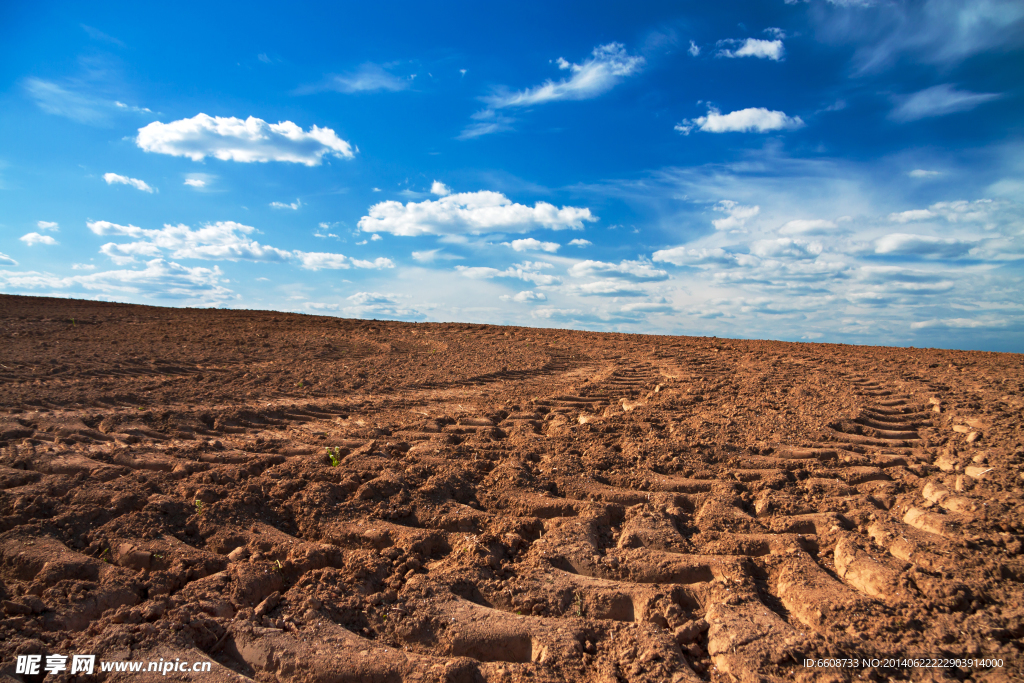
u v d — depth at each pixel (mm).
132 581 3271
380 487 4570
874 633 2859
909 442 5887
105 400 7227
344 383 9219
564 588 3342
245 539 3801
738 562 3518
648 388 9086
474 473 5051
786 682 2557
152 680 2502
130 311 18531
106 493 4262
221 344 13188
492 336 16406
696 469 5137
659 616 3117
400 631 3012
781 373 10281
